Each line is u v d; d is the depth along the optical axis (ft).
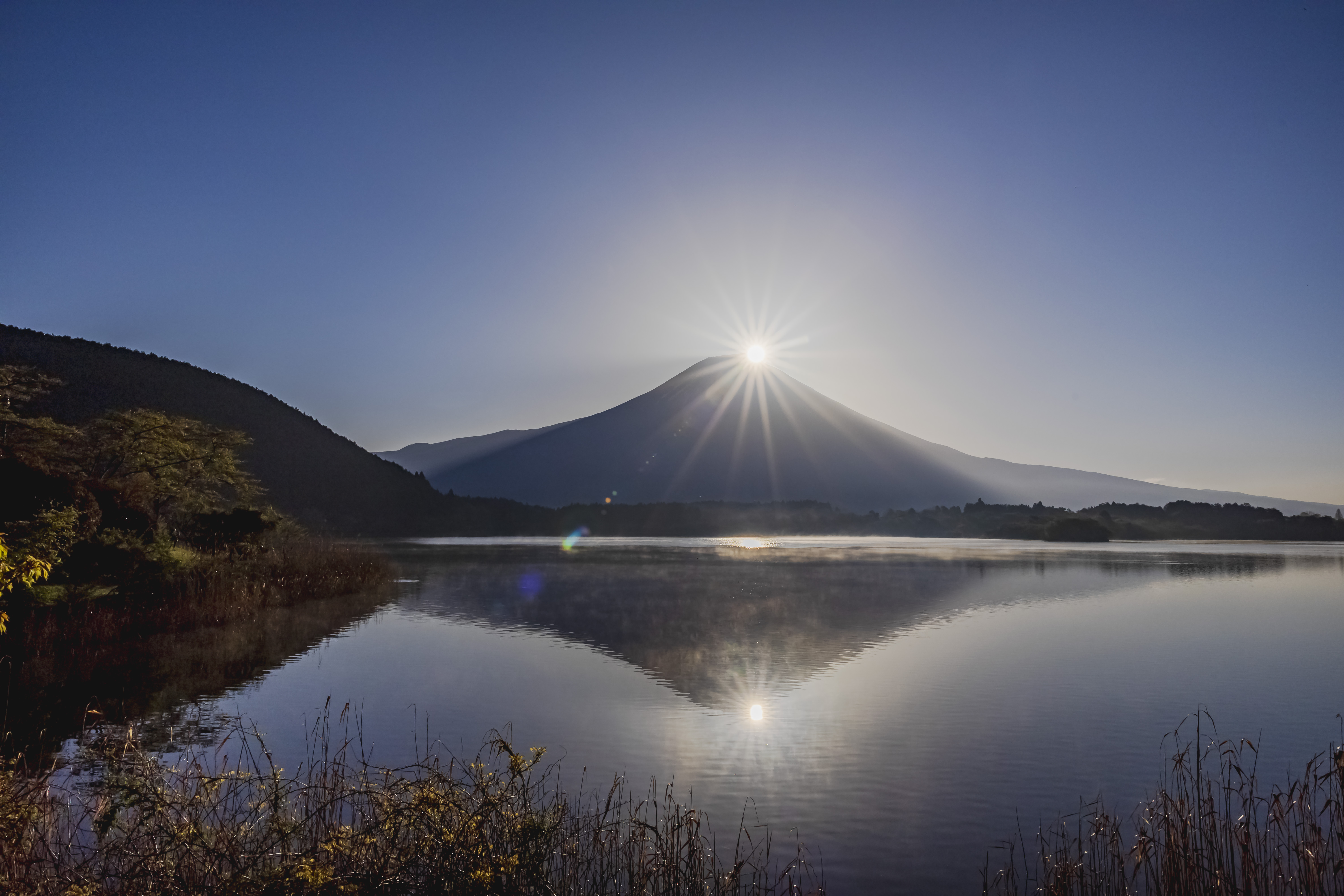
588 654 71.51
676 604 107.86
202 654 70.64
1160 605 110.52
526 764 26.37
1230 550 293.23
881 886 29.32
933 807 36.68
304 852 23.07
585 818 33.50
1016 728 48.93
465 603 107.14
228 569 105.29
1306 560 221.25
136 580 85.51
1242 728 49.80
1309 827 32.60
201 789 27.94
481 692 57.31
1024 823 35.04
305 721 49.37
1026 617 97.71
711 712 52.19
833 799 37.60
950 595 121.49
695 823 30.27
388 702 54.39
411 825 24.11
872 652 73.51
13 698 54.90
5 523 67.05
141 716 50.47
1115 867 31.07
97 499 94.94
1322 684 61.57
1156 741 46.85
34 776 38.34
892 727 49.37
